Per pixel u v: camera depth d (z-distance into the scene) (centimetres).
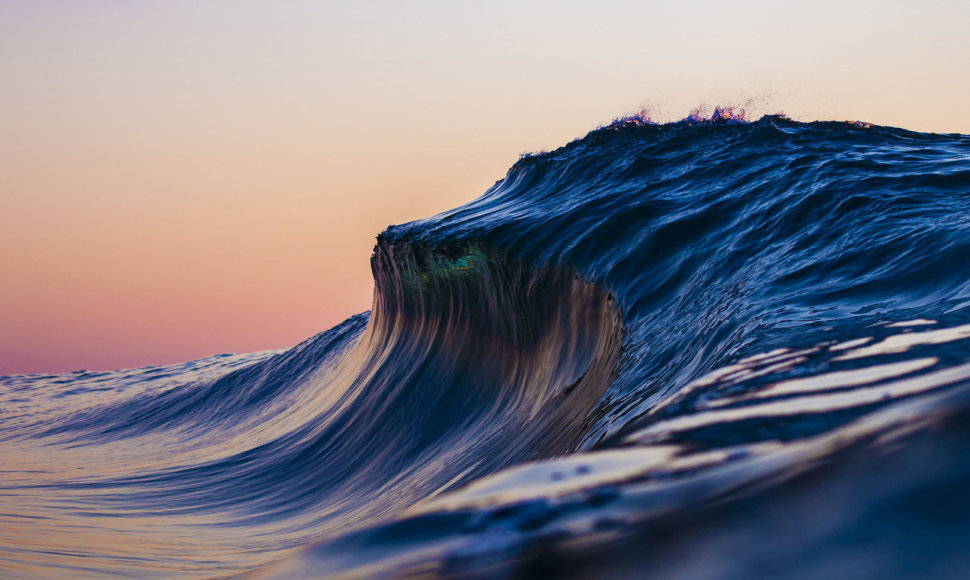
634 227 990
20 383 5853
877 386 146
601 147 1623
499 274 1209
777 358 218
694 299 694
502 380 1205
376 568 75
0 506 1416
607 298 898
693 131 1552
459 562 72
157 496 1587
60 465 2323
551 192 1516
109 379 5578
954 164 873
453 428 1229
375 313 2109
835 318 372
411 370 1506
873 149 1103
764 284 571
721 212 899
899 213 657
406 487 1059
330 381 2267
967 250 472
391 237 1695
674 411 158
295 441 1742
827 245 632
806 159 1030
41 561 852
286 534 1111
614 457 110
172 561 940
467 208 1691
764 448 104
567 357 960
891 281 476
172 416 3075
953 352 181
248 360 5394
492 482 103
